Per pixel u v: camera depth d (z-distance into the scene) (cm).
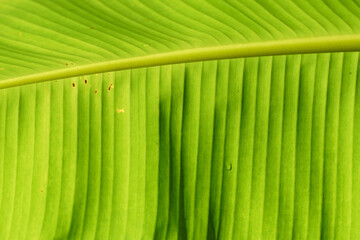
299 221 57
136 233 60
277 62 57
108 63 60
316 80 56
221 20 56
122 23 57
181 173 59
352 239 56
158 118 60
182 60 59
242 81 58
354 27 54
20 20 58
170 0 55
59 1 56
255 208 58
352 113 55
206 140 59
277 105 57
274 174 57
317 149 56
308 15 54
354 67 55
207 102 58
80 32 58
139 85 60
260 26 56
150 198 60
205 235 59
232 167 58
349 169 56
